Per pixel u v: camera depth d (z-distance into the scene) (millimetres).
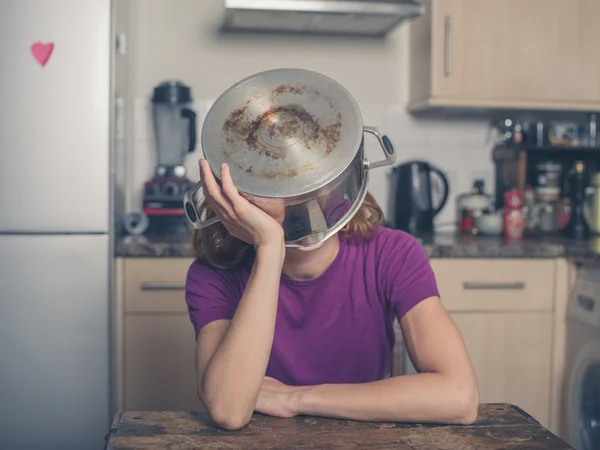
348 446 934
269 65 2953
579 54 2756
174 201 2742
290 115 1005
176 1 2898
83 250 2348
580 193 2842
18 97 2299
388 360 1342
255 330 1055
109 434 984
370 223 1281
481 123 3055
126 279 2412
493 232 2854
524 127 3010
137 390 2439
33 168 2316
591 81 2770
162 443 944
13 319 2336
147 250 2408
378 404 1050
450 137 3041
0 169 2307
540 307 2514
